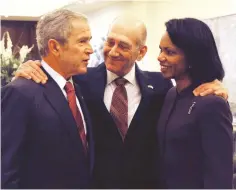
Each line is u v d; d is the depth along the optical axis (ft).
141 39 3.85
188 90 3.71
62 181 3.49
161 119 3.90
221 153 3.44
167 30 3.72
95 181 3.82
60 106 3.50
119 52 3.86
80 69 3.65
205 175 3.51
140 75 3.94
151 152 3.94
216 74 3.65
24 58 3.73
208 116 3.45
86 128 3.80
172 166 3.70
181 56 3.68
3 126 3.33
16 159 3.32
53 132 3.42
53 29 3.54
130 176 3.89
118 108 3.93
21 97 3.34
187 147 3.59
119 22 3.83
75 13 3.65
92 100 3.89
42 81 3.50
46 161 3.43
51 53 3.58
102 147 3.87
